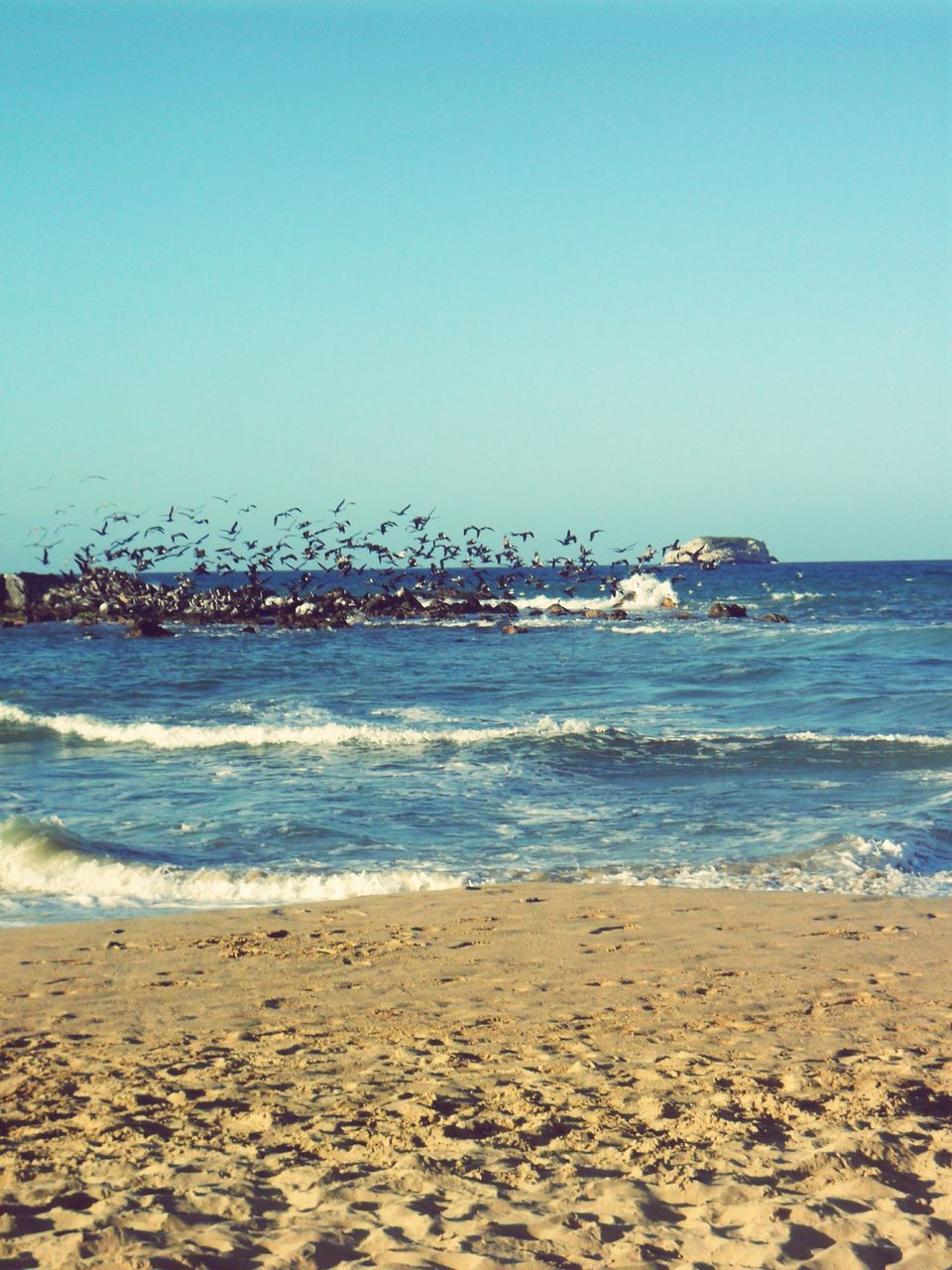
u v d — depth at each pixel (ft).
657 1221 16.01
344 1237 15.46
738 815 61.11
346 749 85.30
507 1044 25.96
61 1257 14.82
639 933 38.14
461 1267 14.58
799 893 44.52
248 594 273.95
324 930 39.52
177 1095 22.45
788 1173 17.78
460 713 108.78
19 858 51.93
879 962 33.83
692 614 262.47
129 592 289.33
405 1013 29.01
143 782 73.92
